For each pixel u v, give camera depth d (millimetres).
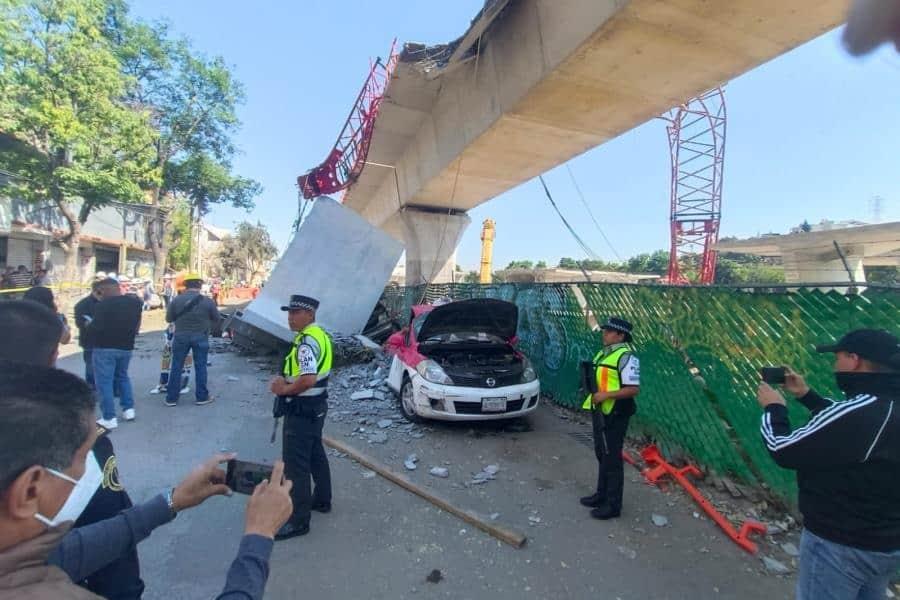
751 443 4008
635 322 5500
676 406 4855
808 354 3457
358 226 11016
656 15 5797
